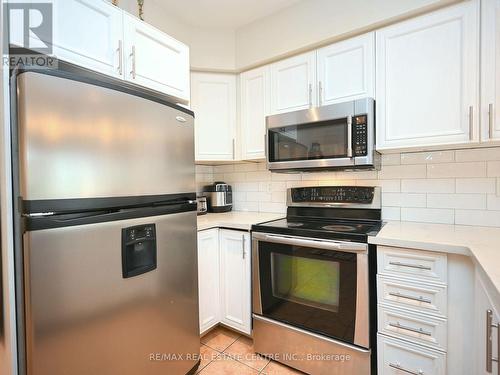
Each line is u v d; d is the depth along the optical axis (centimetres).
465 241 119
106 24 122
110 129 104
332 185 204
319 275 150
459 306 116
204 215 225
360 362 138
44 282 85
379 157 178
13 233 87
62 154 90
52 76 87
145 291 119
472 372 113
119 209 111
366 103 154
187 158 144
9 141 87
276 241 162
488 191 153
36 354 84
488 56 128
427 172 169
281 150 186
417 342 125
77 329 94
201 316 179
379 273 133
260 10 196
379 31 157
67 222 91
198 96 215
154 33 144
